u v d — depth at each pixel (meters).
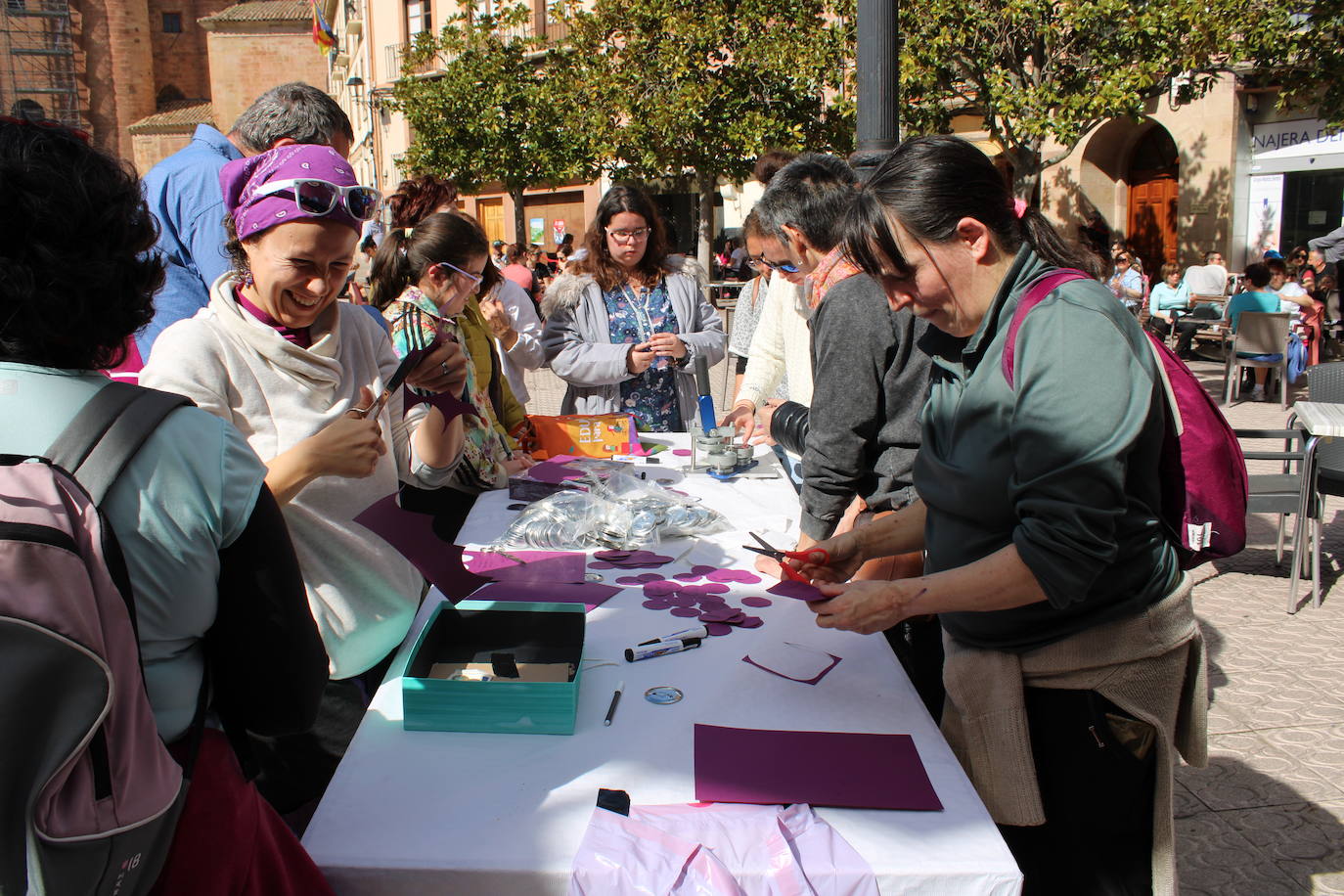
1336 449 4.56
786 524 2.67
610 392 4.00
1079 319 1.37
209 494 1.04
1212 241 15.13
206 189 2.64
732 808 1.33
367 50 26.95
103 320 1.01
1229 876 2.58
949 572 1.46
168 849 1.03
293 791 1.79
